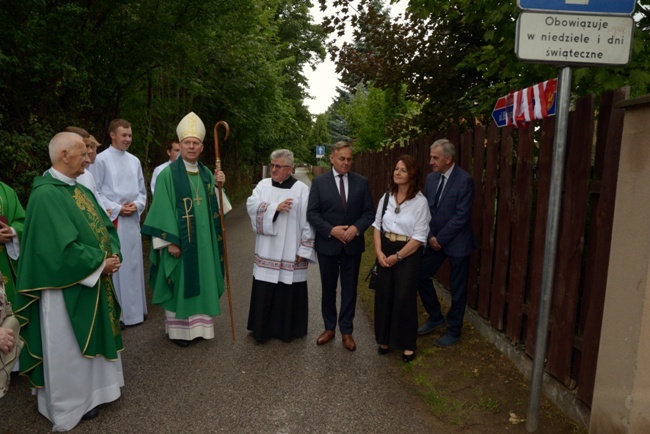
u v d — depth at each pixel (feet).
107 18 23.15
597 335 9.24
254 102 49.55
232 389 11.56
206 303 14.14
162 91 35.76
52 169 10.00
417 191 12.82
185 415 10.36
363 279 22.20
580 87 14.01
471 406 10.73
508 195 13.23
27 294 9.38
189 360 13.24
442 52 24.59
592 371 9.39
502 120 13.69
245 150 64.34
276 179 14.42
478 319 15.28
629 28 8.13
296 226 14.39
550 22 8.11
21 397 11.11
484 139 15.19
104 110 26.00
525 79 15.21
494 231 14.35
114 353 10.36
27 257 9.43
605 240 9.02
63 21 19.07
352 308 14.30
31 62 18.25
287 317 14.55
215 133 15.02
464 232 13.97
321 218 13.82
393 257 12.80
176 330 14.16
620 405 7.98
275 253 14.15
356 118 61.67
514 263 12.80
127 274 15.89
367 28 25.40
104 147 26.55
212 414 10.41
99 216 10.62
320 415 10.44
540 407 10.53
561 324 10.49
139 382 11.89
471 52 23.38
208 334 14.29
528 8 8.07
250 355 13.62
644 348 7.54
